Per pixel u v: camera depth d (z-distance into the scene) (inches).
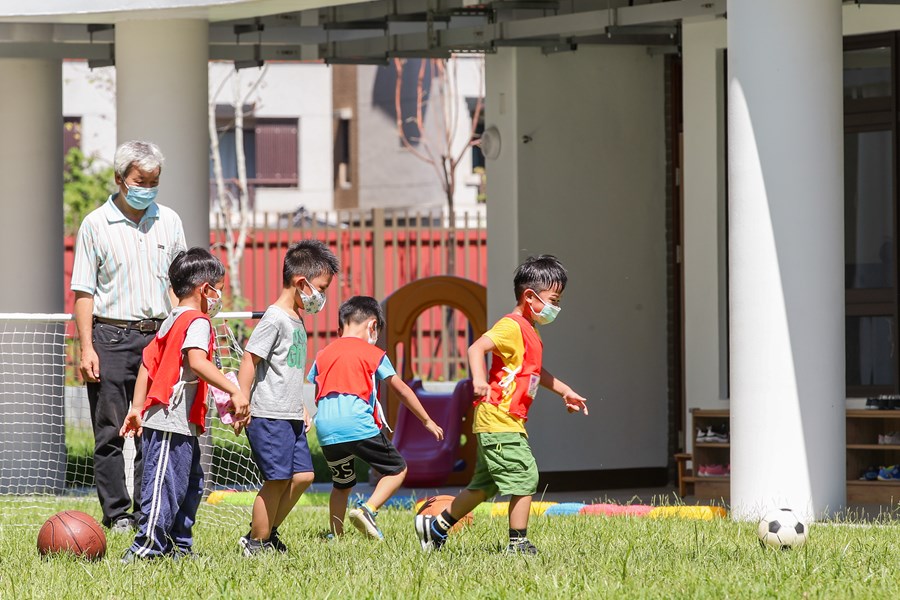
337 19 1222.3
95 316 865.5
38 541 734.5
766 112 895.7
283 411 732.7
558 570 649.0
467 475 1338.6
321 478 1341.0
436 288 1359.5
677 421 1294.3
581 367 1263.5
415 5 1186.0
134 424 719.1
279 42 1300.4
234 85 2657.5
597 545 752.3
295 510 1024.9
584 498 1186.0
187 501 719.1
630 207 1284.4
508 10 1214.3
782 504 896.9
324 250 746.8
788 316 895.1
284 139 2999.5
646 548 739.4
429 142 2842.0
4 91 1312.7
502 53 1256.8
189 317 699.4
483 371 715.4
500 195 1264.8
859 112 1136.2
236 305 1984.5
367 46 1264.8
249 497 1063.6
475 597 582.9
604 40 1254.3
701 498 1158.3
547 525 876.0
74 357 1676.9
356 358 809.5
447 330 1995.6
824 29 898.1
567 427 1256.8
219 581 629.3
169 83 1114.1
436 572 647.1
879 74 1127.0
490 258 1274.6
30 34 1249.4
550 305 737.6
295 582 625.9
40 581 641.0
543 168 1254.3
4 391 1289.4
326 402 808.3
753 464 905.5
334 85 2994.6
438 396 1369.3
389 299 1365.7
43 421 1294.3
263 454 732.0
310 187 3009.4
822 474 901.8
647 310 1290.6
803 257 893.8
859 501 1080.8
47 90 1326.3
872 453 1110.4
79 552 725.9
